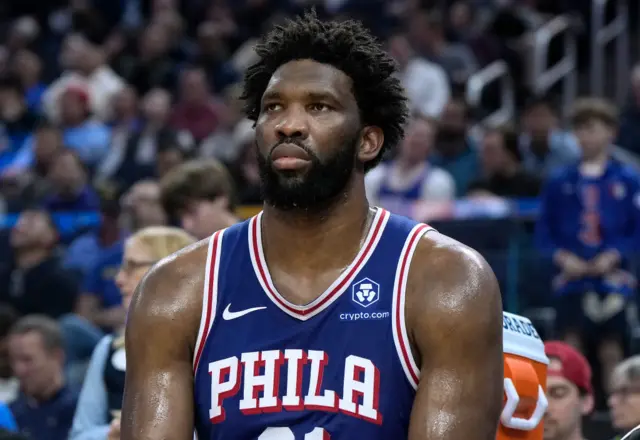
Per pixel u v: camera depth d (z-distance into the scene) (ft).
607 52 108.58
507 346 21.18
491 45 100.37
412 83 92.68
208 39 106.63
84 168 75.66
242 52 108.78
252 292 18.48
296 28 18.97
